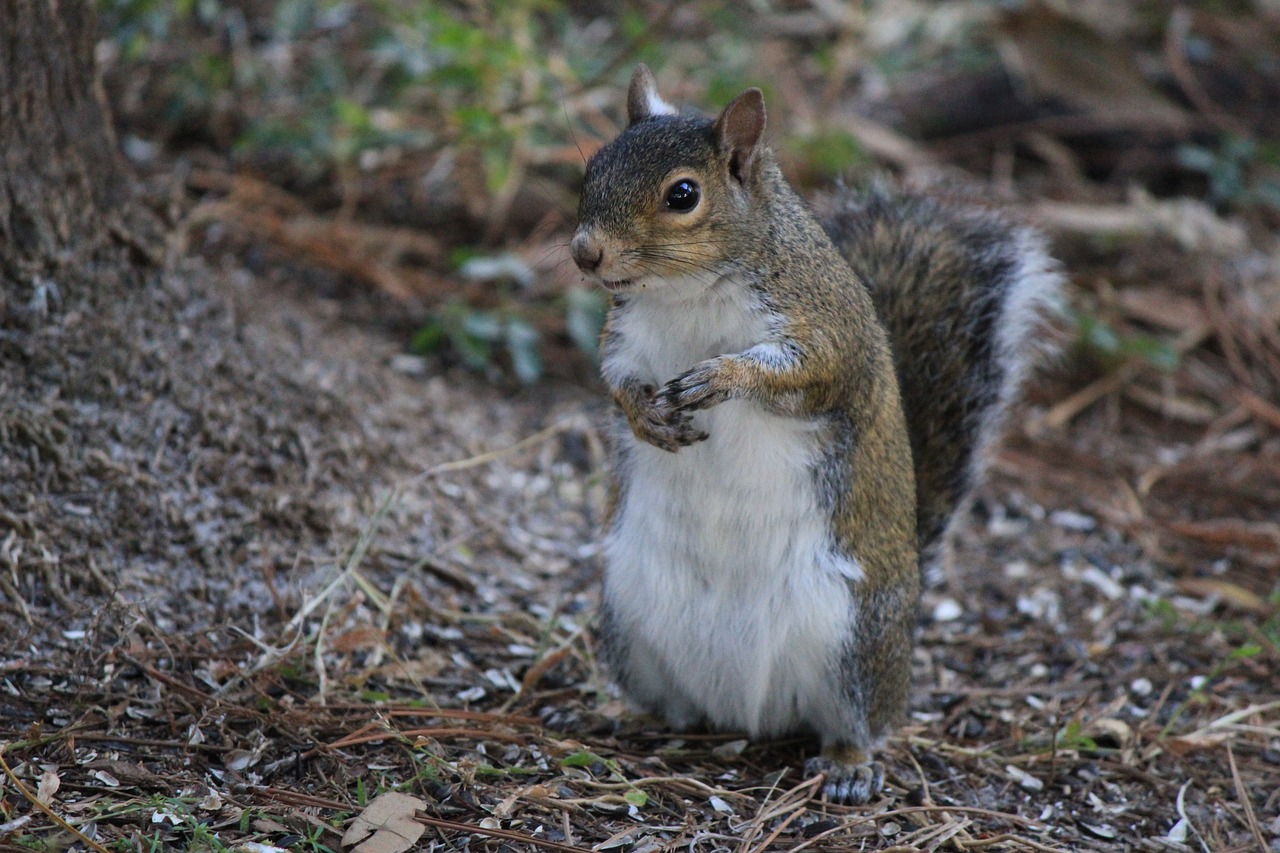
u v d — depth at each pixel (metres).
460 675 9.41
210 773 7.75
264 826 7.25
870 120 16.95
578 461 12.41
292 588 9.54
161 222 10.82
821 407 8.22
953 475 9.89
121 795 7.37
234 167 14.59
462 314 13.05
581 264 8.02
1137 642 10.72
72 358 9.56
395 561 10.35
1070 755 9.14
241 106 15.13
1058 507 12.64
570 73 14.52
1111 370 14.45
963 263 10.17
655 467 8.46
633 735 8.99
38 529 8.88
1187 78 17.67
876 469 8.50
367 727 8.25
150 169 14.08
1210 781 8.98
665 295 8.22
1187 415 14.12
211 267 12.40
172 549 9.35
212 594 9.27
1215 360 14.82
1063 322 13.95
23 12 9.27
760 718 8.84
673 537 8.48
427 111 15.30
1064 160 16.98
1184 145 17.25
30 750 7.66
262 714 8.29
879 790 8.56
